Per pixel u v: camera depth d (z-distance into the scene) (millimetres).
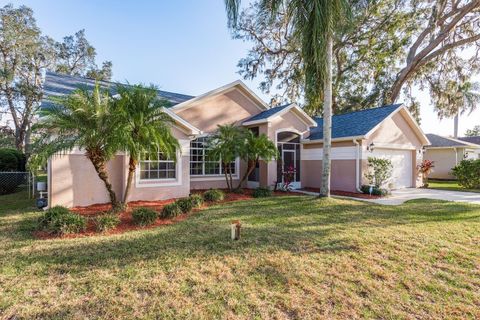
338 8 9008
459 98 23625
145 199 10422
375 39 22859
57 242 5672
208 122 14664
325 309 3369
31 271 4344
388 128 15297
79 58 31375
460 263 4723
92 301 3496
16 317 3176
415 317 3230
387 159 14844
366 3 10305
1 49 24953
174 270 4387
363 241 5785
